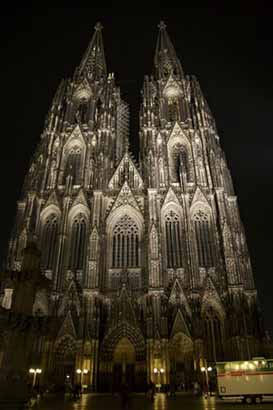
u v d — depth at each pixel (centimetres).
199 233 7044
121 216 7319
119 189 7675
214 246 6788
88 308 5928
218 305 6084
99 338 5828
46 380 5372
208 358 5656
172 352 5659
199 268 6588
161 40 12275
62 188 7788
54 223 7306
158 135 8462
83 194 7494
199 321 5831
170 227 7162
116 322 5925
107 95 9319
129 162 8181
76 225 7269
